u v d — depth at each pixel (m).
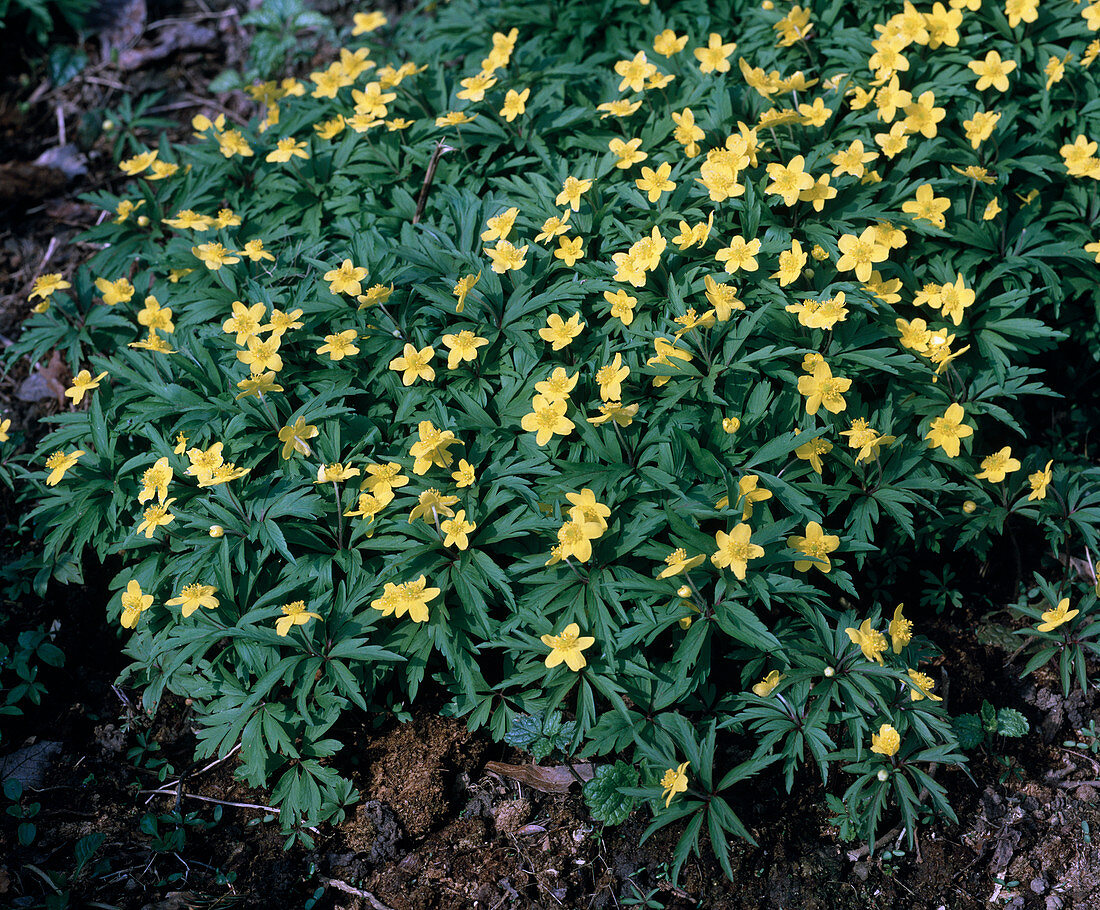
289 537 0.55
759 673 0.56
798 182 0.59
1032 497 0.58
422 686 0.58
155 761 0.58
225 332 0.61
